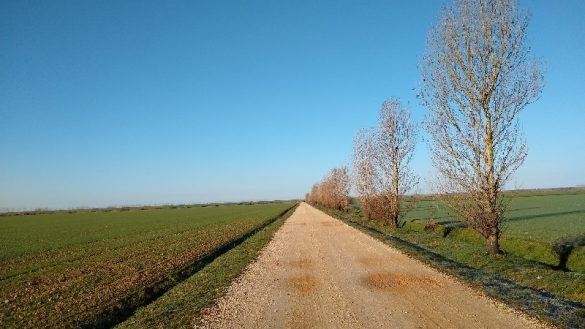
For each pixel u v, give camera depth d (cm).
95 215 11006
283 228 4553
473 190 2045
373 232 3716
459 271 1739
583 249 2008
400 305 1222
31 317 1378
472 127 2036
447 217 5244
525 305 1185
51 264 2689
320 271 1869
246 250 2803
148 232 4912
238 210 11806
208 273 1997
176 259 2544
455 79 2062
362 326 1036
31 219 9325
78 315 1362
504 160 1994
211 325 1109
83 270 2353
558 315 1081
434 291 1388
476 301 1238
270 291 1502
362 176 5072
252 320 1140
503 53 1962
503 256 1953
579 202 7306
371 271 1809
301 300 1345
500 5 1961
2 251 3475
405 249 2444
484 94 1998
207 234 4312
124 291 1692
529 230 3125
